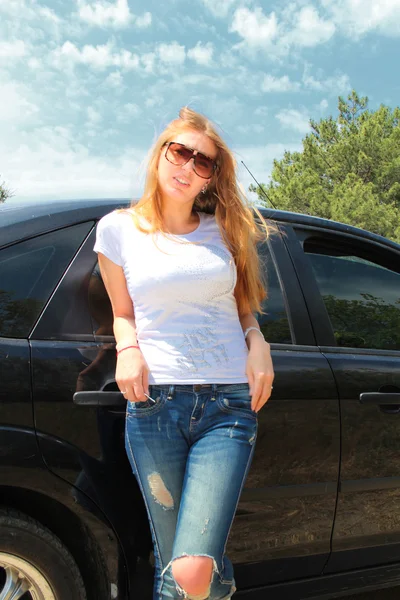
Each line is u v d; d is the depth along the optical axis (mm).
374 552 2303
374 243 2619
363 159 22188
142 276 1622
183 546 1461
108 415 1758
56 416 1667
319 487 2098
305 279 2332
